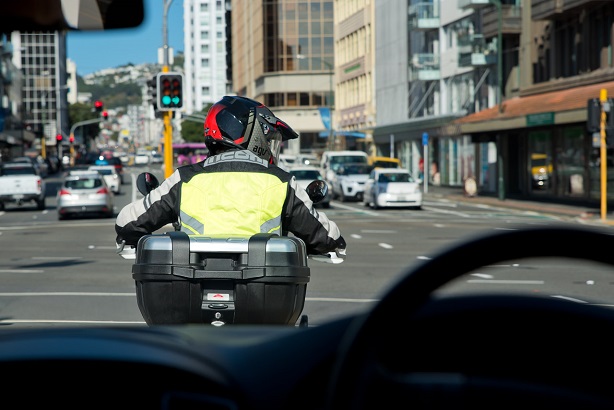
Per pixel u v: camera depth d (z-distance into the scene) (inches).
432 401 70.5
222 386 77.1
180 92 1027.3
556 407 69.5
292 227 207.3
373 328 69.1
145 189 223.9
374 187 1566.2
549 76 1795.0
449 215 1391.5
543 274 604.1
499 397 70.2
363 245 887.7
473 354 75.7
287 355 80.9
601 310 77.3
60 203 1315.2
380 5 3029.0
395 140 2881.4
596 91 1505.9
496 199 1777.8
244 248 189.0
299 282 190.4
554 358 75.2
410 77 2664.9
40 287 580.1
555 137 1747.0
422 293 67.9
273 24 4562.0
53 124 6156.5
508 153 1994.3
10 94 4439.0
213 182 201.5
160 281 189.2
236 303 188.7
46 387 78.9
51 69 6835.6
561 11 1620.3
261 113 210.4
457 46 2305.6
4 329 96.1
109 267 697.0
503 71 2015.3
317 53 4544.8
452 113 2277.3
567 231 64.1
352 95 3462.1
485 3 2010.3
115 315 464.4
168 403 77.3
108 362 79.0
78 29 115.0
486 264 66.2
